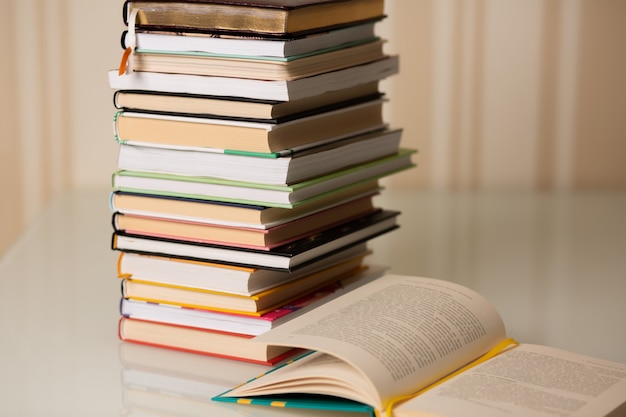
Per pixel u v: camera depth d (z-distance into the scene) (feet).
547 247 5.54
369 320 3.51
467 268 5.13
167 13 3.81
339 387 3.20
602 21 6.75
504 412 2.96
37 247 5.77
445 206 6.57
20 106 7.22
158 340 4.04
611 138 6.91
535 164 7.02
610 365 3.40
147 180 3.95
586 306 4.50
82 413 3.36
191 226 3.90
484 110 6.98
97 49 7.11
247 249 3.77
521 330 4.16
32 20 7.09
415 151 4.64
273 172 3.70
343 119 4.15
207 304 3.90
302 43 3.74
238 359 3.87
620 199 6.70
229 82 3.72
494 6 6.82
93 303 4.67
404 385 3.14
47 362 3.87
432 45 6.92
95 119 7.22
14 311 4.55
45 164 7.31
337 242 4.12
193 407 3.40
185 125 3.83
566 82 6.86
